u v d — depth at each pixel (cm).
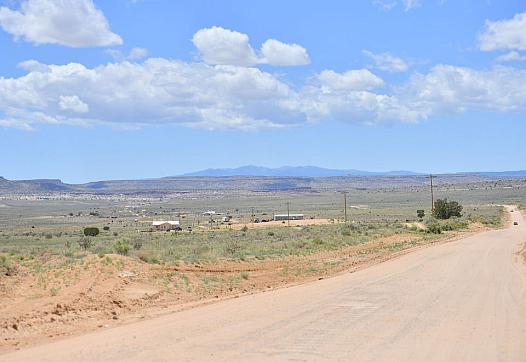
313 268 3669
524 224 11375
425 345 1409
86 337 1523
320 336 1507
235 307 2038
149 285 2508
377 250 5150
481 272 3203
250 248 4978
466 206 19712
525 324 1686
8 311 1767
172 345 1396
